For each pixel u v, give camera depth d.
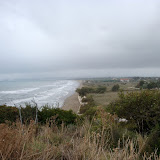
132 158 2.36
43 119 7.07
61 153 2.49
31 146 2.47
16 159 2.06
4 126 2.71
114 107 6.93
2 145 2.12
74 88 98.50
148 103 5.61
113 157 2.38
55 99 46.38
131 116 6.07
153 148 3.38
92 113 8.97
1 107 6.98
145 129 5.38
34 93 63.62
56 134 3.94
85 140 2.76
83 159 2.28
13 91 73.75
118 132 4.21
